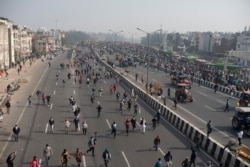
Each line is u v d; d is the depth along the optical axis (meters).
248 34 147.25
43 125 34.62
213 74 73.38
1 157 25.14
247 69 82.00
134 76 78.88
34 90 57.81
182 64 99.31
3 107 43.38
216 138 30.78
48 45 178.62
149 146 28.44
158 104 42.56
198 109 43.88
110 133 32.25
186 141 30.06
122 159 25.20
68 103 46.84
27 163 24.00
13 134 31.19
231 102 49.09
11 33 97.12
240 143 27.48
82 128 32.72
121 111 42.19
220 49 153.12
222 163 22.92
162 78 76.50
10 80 69.50
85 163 24.30
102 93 55.59
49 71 89.88
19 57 116.25
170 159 23.52
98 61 121.69
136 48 196.38
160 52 149.38
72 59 117.94
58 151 26.70
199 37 177.62
